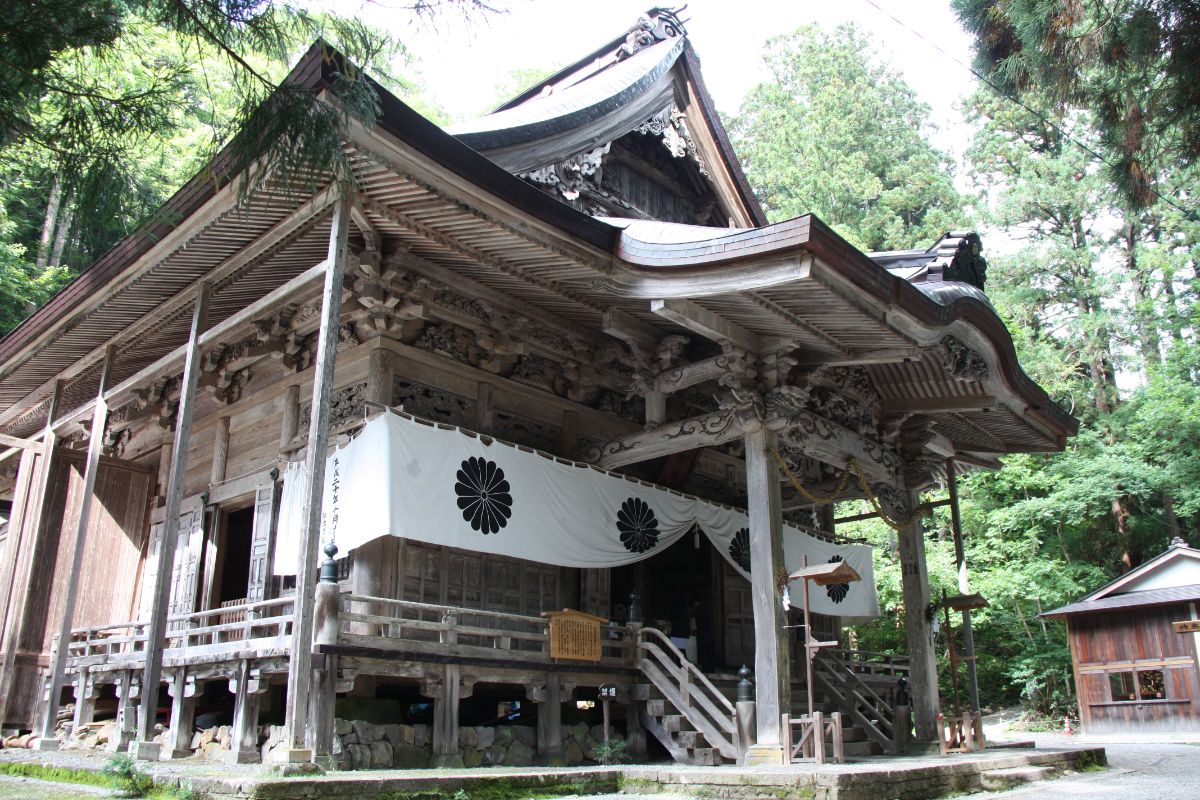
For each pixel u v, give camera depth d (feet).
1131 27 29.55
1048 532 96.07
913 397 48.11
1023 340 101.50
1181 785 33.40
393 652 32.19
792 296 34.45
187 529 48.21
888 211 129.39
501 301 41.86
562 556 40.32
